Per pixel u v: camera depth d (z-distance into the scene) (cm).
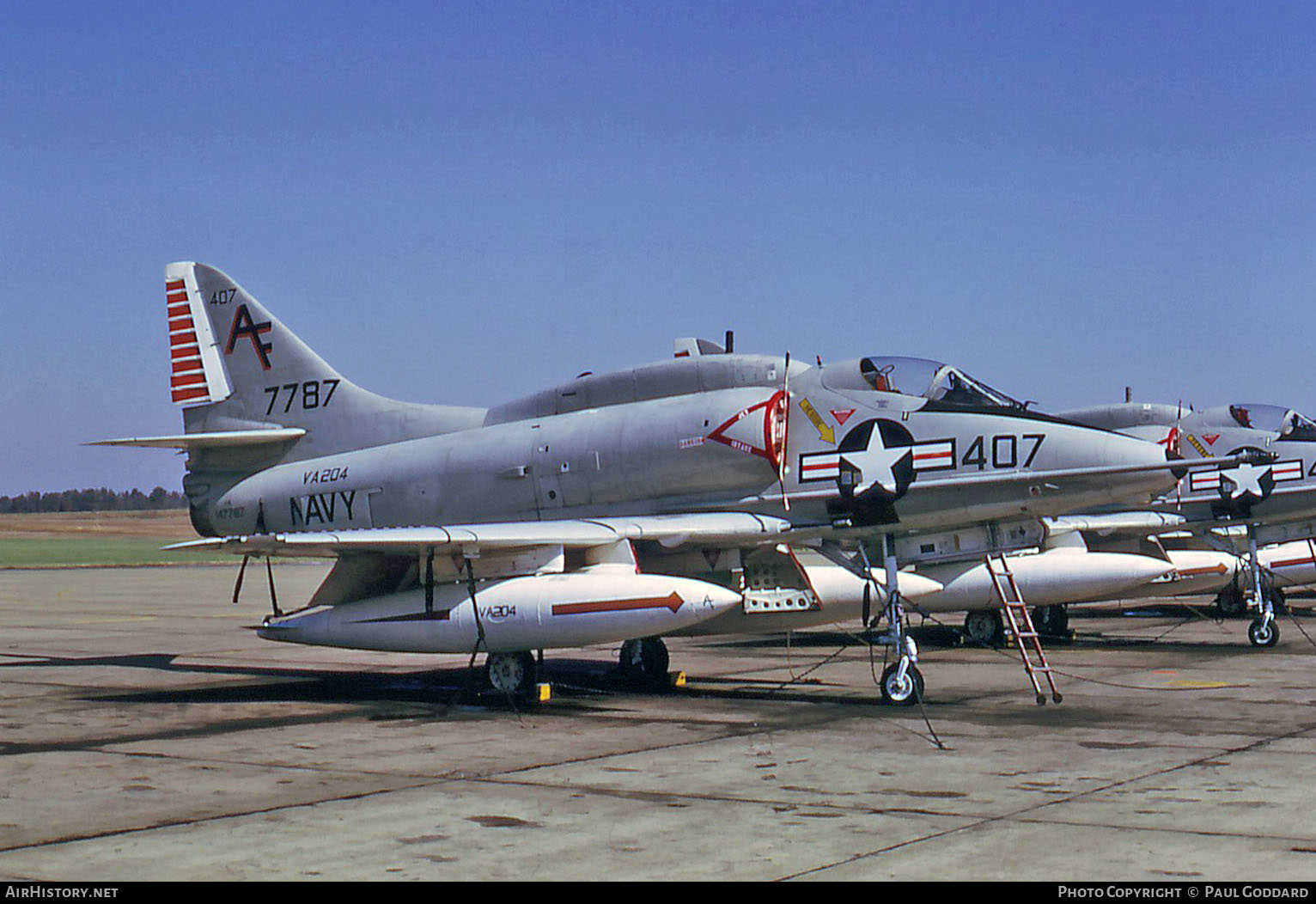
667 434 1395
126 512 18088
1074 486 1273
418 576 1391
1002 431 1298
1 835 729
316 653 1900
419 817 766
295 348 1714
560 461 1450
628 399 1491
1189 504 2128
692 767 927
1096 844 688
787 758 964
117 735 1112
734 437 1356
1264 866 640
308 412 1695
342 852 686
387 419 1652
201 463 1748
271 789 858
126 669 1677
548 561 1313
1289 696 1310
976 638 1914
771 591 1435
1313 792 820
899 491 1316
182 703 1331
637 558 1445
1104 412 2441
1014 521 1407
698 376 1451
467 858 671
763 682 1480
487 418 1593
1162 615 2547
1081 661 1698
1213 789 832
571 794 831
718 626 1488
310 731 1124
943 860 657
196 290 1770
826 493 1339
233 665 1727
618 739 1066
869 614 1411
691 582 1265
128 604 3127
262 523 1669
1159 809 771
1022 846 686
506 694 1327
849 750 998
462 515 1509
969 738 1052
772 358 1438
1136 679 1477
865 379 1370
